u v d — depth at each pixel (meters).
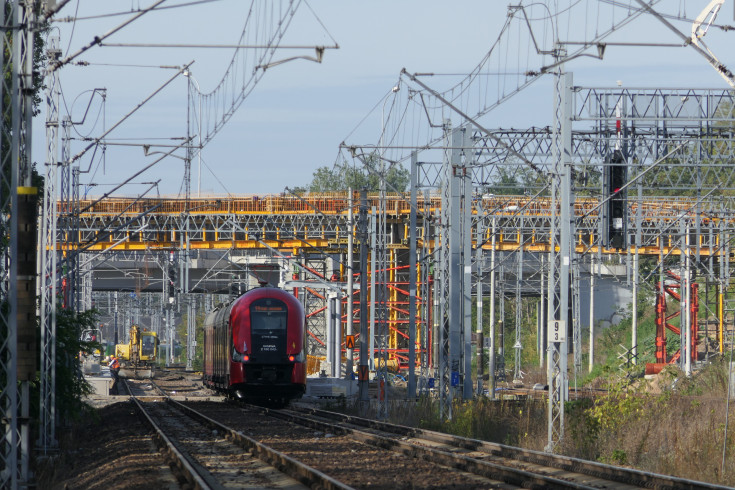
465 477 40.34
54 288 56.69
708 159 83.75
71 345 65.25
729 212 114.69
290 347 92.06
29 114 40.62
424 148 70.75
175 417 80.19
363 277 83.19
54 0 41.62
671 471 44.69
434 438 61.56
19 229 38.97
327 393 117.62
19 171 40.94
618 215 78.75
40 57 70.50
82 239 139.00
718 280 130.12
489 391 112.88
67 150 72.56
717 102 80.31
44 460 52.19
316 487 36.34
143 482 37.66
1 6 37.50
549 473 43.22
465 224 84.50
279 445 53.19
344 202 140.00
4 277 46.03
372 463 45.16
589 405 58.91
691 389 102.19
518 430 62.59
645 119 76.50
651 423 54.19
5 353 48.69
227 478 39.88
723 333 135.62
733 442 49.12
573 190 84.81
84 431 71.06
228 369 92.88
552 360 54.97
